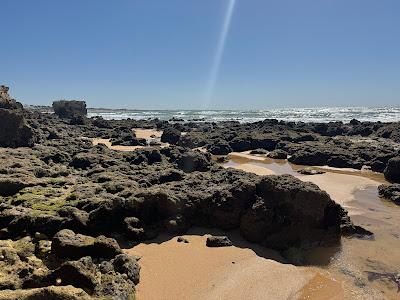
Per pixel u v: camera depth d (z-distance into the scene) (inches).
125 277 647.8
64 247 700.7
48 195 947.3
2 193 978.1
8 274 620.7
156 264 738.2
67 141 2007.9
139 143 2333.9
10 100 2581.2
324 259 796.6
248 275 713.0
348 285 697.6
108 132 2746.1
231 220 904.9
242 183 933.2
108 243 704.4
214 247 821.9
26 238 770.8
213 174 1206.9
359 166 1786.4
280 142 2329.0
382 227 982.4
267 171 1679.4
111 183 1024.2
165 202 893.2
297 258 794.8
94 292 587.8
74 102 4296.3
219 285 676.1
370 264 778.2
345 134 2903.5
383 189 1291.8
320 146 2074.3
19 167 1179.9
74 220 818.2
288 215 874.1
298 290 674.2
